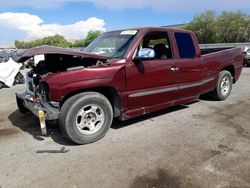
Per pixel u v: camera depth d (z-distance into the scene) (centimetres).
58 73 374
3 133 470
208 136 424
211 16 3409
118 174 318
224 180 300
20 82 1160
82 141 398
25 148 402
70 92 377
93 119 407
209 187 288
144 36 454
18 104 531
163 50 490
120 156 363
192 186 290
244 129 452
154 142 406
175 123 488
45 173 326
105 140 418
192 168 327
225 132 439
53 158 364
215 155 359
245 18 3312
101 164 343
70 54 381
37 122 524
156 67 458
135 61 429
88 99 390
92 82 388
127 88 426
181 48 511
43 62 458
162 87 474
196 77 540
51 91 364
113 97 428
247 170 320
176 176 311
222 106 596
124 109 433
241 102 629
